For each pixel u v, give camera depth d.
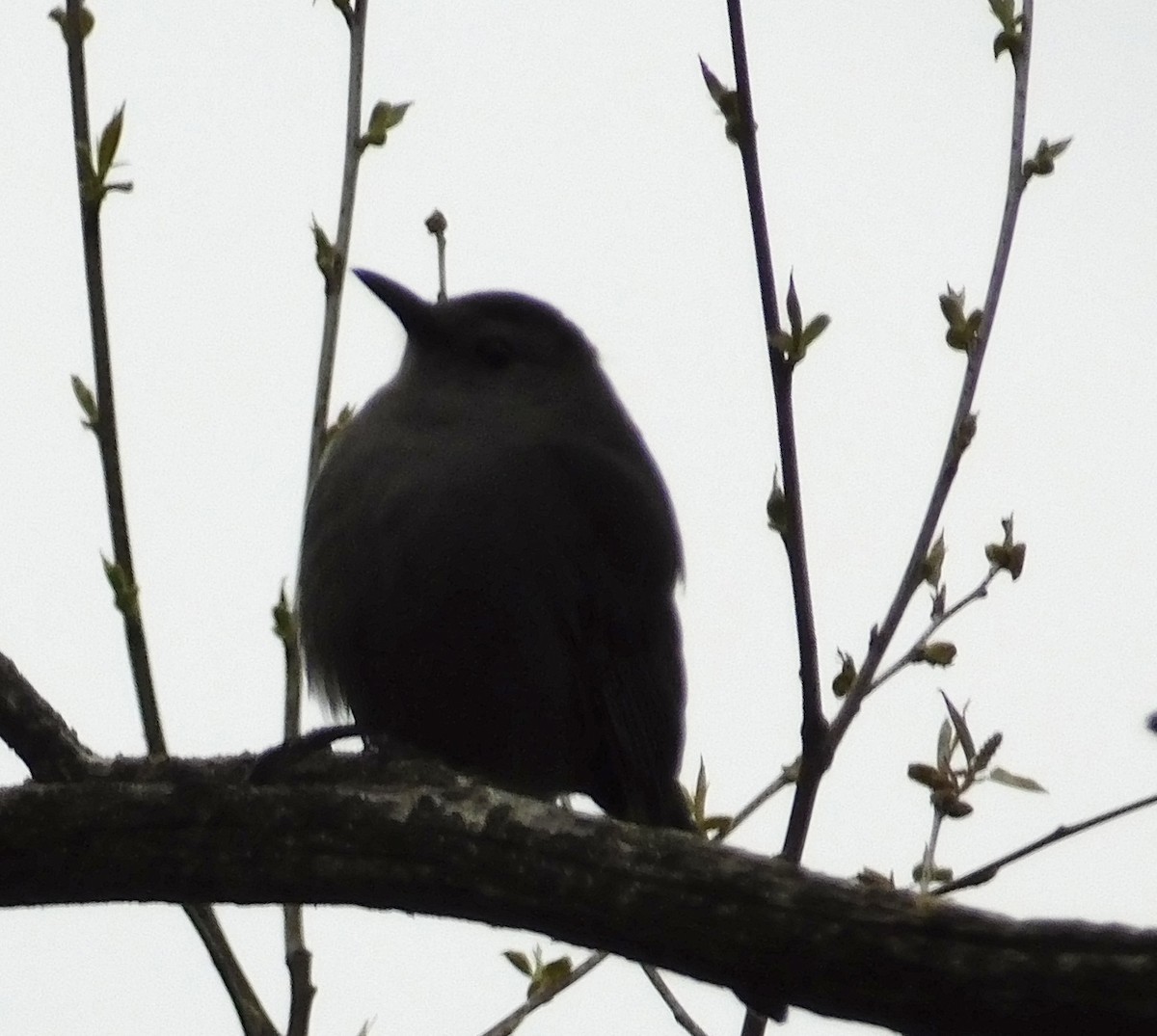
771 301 8.74
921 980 6.82
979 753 9.34
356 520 10.93
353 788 7.98
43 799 8.19
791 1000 7.14
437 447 11.26
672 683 11.78
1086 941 6.68
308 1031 9.19
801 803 8.69
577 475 11.41
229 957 9.35
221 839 7.99
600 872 7.38
